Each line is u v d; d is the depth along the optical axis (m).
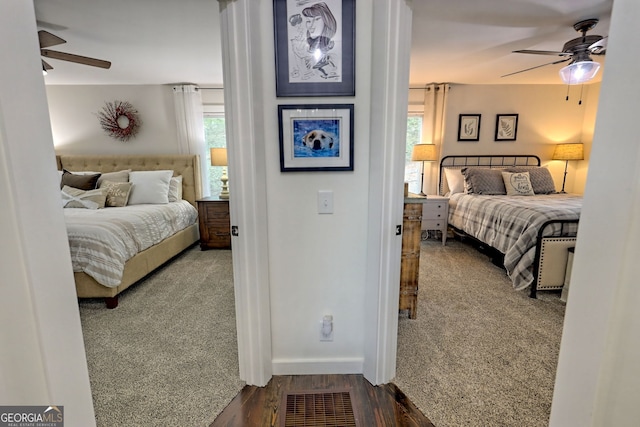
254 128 1.48
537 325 2.33
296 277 1.74
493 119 4.69
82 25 2.41
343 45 1.50
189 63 3.40
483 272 3.40
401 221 1.61
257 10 1.44
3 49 0.55
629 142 0.57
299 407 1.60
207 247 4.25
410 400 1.64
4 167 0.57
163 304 2.70
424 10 2.22
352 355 1.83
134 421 1.52
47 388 0.66
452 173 4.61
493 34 2.68
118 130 4.47
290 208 1.66
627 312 0.60
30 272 0.62
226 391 1.71
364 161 1.61
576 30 2.51
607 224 0.61
